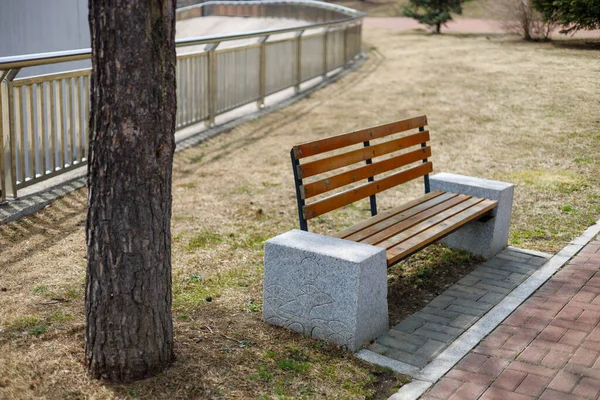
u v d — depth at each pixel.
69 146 7.47
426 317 4.77
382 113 11.91
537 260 5.79
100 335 3.75
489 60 16.53
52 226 6.35
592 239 6.20
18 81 6.59
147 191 3.63
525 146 9.48
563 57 16.06
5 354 4.03
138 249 3.66
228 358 4.09
